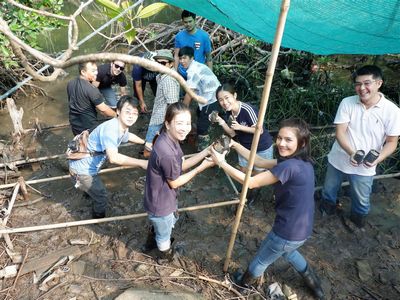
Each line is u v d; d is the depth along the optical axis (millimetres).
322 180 4543
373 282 3359
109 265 3430
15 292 3141
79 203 4180
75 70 7078
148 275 3336
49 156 4688
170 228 3141
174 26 8508
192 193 4422
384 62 7418
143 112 5816
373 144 3348
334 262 3539
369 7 2746
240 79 6590
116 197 4297
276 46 2096
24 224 3854
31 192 4301
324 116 5746
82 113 4086
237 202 3979
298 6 2887
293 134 2402
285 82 6613
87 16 9273
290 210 2551
